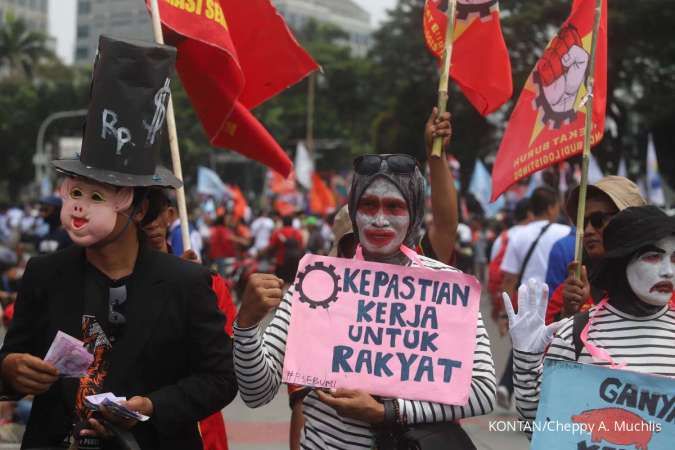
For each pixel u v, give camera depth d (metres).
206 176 33.16
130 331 3.74
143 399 3.67
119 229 3.77
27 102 74.81
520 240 8.46
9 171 75.88
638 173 43.38
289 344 3.77
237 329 3.67
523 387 3.81
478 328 3.80
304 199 38.53
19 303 3.85
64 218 3.72
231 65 6.01
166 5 5.68
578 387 3.65
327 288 3.82
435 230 4.75
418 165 3.89
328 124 86.31
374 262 3.85
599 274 3.87
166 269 3.82
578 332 3.87
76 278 3.79
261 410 10.35
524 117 5.46
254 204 79.19
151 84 3.72
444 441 3.69
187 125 72.00
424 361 3.73
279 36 6.26
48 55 85.44
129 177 3.70
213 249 22.39
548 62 5.39
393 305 3.79
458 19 5.59
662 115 41.53
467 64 5.61
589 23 5.24
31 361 3.58
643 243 3.71
